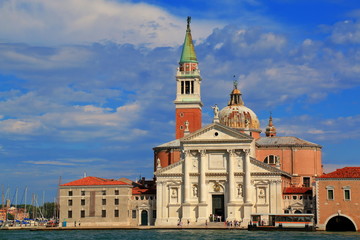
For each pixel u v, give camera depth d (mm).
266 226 160125
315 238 129625
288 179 194125
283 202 178750
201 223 178625
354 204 156375
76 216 187875
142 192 189625
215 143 181000
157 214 183125
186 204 180500
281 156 199500
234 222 173625
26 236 146500
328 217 158250
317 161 199500
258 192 178250
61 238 137625
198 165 182375
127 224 185750
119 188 186875
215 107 183500
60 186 189625
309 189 179375
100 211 186875
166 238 133875
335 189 158250
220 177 180750
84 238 137125
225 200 180125
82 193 188375
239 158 180000
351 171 159875
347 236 135750
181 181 183125
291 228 157750
